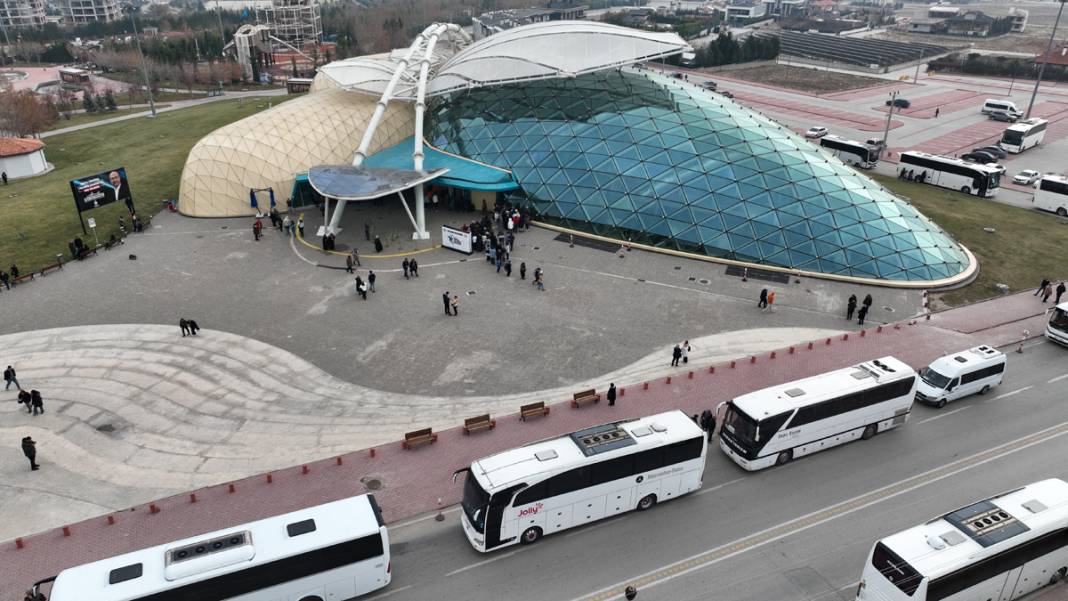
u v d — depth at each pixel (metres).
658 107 61.38
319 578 23.27
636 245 55.03
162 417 35.25
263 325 44.19
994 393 37.75
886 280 49.44
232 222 62.19
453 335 42.84
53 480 30.64
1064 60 139.00
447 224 60.16
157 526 27.84
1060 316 41.94
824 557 26.41
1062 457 32.19
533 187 60.03
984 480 30.70
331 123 67.62
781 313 45.47
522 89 67.31
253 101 123.31
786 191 53.25
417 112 62.78
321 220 61.97
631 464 27.52
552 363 39.94
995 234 60.69
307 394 37.19
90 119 115.19
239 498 29.42
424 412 35.59
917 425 35.00
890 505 29.17
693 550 26.86
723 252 52.59
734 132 58.31
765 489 30.33
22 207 68.62
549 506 26.75
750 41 165.75
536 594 24.80
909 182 78.12
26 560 26.09
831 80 142.50
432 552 26.77
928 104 119.31
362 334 43.03
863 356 40.56
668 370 39.16
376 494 29.67
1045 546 23.95
